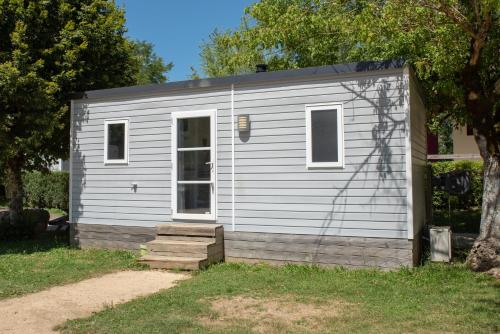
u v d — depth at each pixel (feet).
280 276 24.14
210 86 29.17
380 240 24.61
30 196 66.39
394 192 24.35
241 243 28.07
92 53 38.42
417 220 26.58
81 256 30.58
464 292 20.57
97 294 21.52
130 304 19.51
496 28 26.78
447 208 52.95
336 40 36.32
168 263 26.53
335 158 25.73
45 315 18.39
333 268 25.48
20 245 35.27
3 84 30.96
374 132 24.89
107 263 28.25
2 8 33.91
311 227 26.25
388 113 24.59
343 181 25.53
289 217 26.84
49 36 36.47
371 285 21.94
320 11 29.91
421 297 19.85
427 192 34.42
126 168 32.01
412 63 26.96
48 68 36.86
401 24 25.45
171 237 28.86
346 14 28.14
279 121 27.22
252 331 16.10
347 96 25.57
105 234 32.63
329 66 25.82
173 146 30.25
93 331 16.31
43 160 42.14
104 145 32.89
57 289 22.47
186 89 30.04
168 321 17.10
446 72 26.53
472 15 24.31
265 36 33.60
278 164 27.17
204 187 29.30
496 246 24.31
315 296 20.39
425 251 28.09
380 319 17.08
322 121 26.13
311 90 26.45
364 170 25.05
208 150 29.22
